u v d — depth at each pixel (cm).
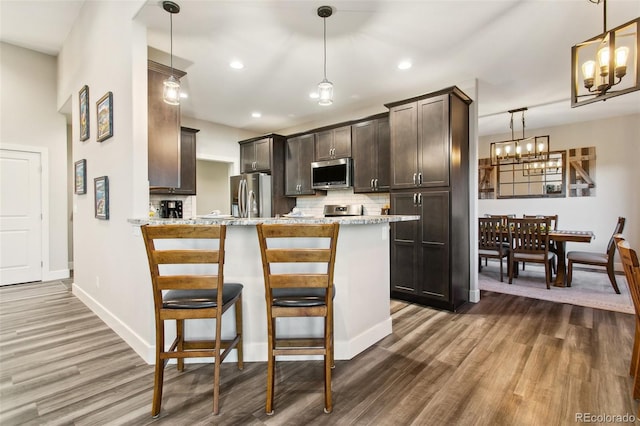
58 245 474
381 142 413
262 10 235
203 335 220
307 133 507
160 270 216
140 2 226
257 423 154
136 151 236
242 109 475
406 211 358
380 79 363
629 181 497
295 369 208
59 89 449
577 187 541
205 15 240
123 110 251
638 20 176
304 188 514
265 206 514
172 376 199
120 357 224
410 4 228
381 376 198
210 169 746
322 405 168
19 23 374
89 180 332
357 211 469
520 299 366
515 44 284
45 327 280
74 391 182
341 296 222
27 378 195
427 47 291
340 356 221
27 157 444
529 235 421
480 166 650
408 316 310
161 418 158
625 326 279
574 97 212
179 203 489
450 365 211
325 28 259
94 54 312
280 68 335
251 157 561
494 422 154
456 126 337
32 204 450
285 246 220
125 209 249
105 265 293
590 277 473
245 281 219
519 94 406
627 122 498
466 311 325
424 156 342
